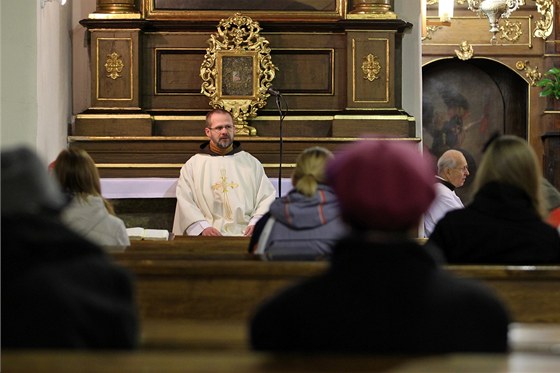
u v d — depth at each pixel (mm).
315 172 6328
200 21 13617
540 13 22188
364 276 2963
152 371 2529
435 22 15398
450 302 2965
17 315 3090
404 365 2572
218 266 4805
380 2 13727
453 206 11391
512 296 4844
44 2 11914
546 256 5152
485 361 2629
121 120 13305
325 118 13602
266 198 12281
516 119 22891
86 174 6574
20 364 2584
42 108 11773
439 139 23125
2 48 11055
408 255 3000
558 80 21703
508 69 22750
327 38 13820
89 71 13922
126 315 3201
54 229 3242
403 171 2998
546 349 3262
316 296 2965
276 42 13805
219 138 12281
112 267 3270
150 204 12828
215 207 12172
